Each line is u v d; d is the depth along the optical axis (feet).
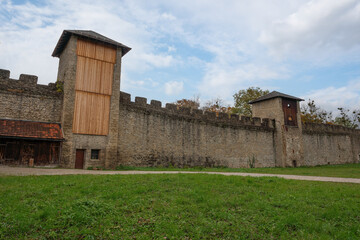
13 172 45.27
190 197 31.01
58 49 73.56
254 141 110.83
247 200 30.81
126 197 29.76
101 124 67.82
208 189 35.19
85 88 66.49
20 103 60.90
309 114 187.52
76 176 41.65
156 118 82.58
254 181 42.88
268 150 115.03
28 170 49.55
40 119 62.59
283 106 120.16
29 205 25.68
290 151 117.08
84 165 64.13
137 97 78.54
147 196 30.66
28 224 21.35
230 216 25.09
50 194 29.68
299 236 21.45
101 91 68.95
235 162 102.63
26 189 31.09
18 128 57.52
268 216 25.75
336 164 138.10
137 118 77.20
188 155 89.30
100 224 22.33
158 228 21.83
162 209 26.40
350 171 78.89
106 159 66.74
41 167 57.67
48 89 64.95
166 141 84.02
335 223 24.11
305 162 124.47
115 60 72.59
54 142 60.90
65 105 63.10
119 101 73.00
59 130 62.34
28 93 62.18
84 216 23.02
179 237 20.61
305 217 25.20
